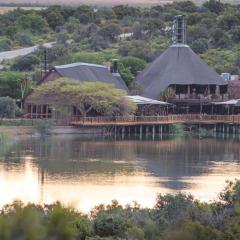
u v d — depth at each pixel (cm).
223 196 8606
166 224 6153
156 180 15625
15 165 17888
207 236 4041
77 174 16450
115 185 14750
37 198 12850
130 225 6919
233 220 5856
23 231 2492
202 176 16375
